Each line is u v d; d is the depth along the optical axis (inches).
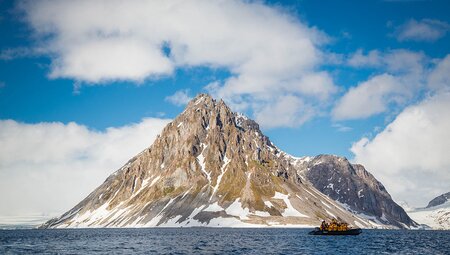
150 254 5305.1
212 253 5339.6
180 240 7770.7
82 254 5447.8
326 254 5226.4
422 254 5418.3
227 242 7155.5
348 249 5880.9
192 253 5364.2
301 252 5447.8
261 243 6899.6
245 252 5452.8
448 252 5728.3
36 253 5669.3
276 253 5310.0
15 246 7032.5
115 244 7066.9
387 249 6003.9
